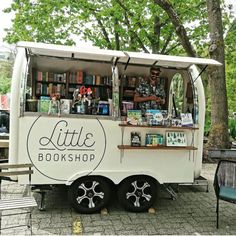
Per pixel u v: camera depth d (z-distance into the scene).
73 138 4.64
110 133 4.75
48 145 4.56
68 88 6.64
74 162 4.66
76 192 4.72
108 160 4.76
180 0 13.63
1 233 3.99
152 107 6.31
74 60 5.38
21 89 4.46
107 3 14.92
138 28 14.67
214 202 5.54
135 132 4.84
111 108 4.84
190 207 5.25
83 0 14.06
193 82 5.20
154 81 6.37
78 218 4.57
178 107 6.22
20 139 4.47
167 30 14.93
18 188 6.05
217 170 4.61
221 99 9.88
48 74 6.55
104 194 4.82
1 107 9.29
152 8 13.86
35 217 4.56
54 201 5.29
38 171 4.54
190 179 5.05
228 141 9.94
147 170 4.87
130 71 6.68
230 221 4.67
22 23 14.45
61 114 4.60
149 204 4.94
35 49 4.59
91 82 6.71
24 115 4.47
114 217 4.68
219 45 9.59
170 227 4.38
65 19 14.89
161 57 4.79
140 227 4.34
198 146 5.11
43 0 13.91
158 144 4.88
